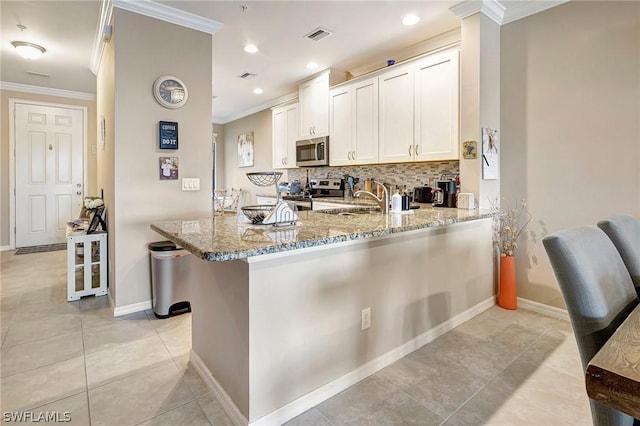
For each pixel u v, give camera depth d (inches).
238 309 59.7
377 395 69.7
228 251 48.9
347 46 140.7
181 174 116.6
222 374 66.4
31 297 123.3
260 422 59.0
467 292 106.3
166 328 99.7
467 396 69.1
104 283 125.8
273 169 229.1
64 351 85.8
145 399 67.4
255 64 162.1
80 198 220.7
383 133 143.3
